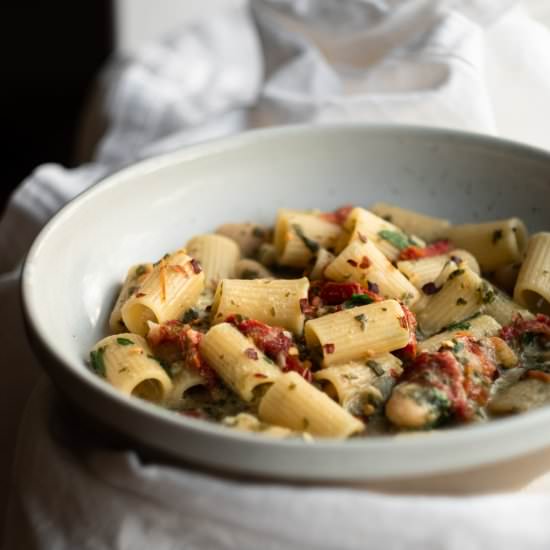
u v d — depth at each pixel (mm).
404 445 492
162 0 1807
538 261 640
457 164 714
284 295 609
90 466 535
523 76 799
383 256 637
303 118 812
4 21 1949
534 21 834
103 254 658
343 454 491
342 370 577
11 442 673
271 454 494
